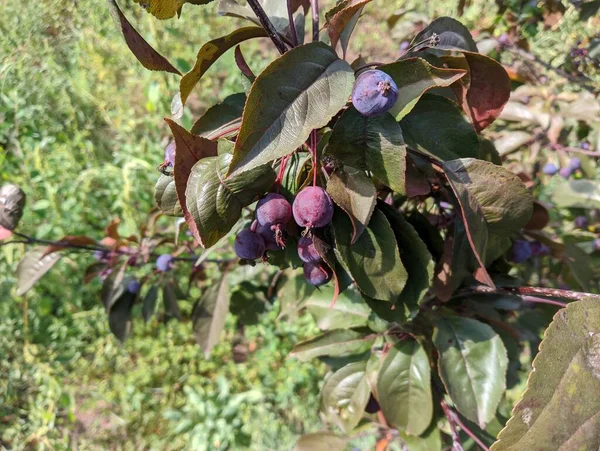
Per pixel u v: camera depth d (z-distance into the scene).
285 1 0.28
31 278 0.51
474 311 0.36
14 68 1.11
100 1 1.23
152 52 0.21
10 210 0.46
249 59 1.25
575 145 0.65
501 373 0.31
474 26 0.64
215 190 0.21
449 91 0.29
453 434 0.34
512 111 0.53
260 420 0.78
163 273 0.57
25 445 0.81
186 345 0.89
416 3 0.85
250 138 0.18
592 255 0.50
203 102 1.22
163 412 0.80
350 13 0.22
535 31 0.55
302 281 0.42
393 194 0.33
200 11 1.31
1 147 1.00
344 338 0.39
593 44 0.51
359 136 0.21
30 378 0.87
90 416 0.84
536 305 0.45
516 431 0.18
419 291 0.27
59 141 1.11
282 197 0.22
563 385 0.19
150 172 1.03
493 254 0.31
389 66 0.21
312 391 0.80
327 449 0.43
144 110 1.22
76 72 1.17
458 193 0.25
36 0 1.25
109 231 0.54
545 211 0.35
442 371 0.32
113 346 0.88
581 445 0.19
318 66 0.19
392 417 0.34
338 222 0.23
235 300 0.56
